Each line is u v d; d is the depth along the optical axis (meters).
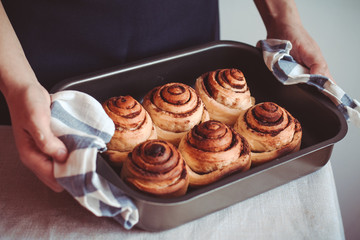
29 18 0.68
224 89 0.67
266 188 0.56
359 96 1.31
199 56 0.71
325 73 0.70
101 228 0.52
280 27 0.77
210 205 0.51
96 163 0.52
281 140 0.60
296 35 0.75
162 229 0.52
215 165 0.55
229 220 0.54
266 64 0.69
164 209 0.47
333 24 1.50
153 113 0.63
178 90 0.63
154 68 0.69
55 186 0.51
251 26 1.50
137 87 0.69
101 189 0.47
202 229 0.53
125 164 0.53
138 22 0.70
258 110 0.62
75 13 0.68
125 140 0.58
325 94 0.65
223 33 1.47
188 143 0.57
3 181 0.57
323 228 0.54
